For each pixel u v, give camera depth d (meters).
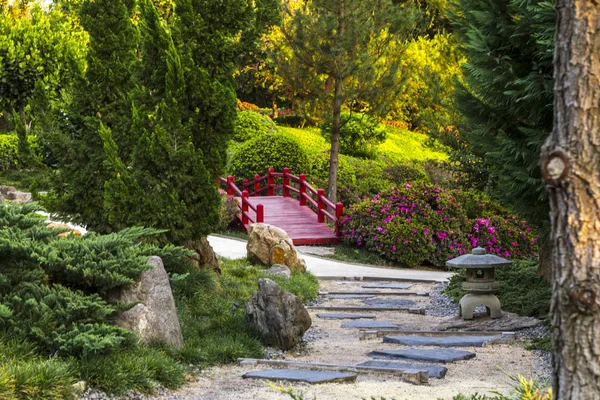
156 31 10.61
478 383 6.94
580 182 3.14
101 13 11.01
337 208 20.20
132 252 7.58
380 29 23.00
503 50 9.81
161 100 10.80
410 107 37.84
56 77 25.12
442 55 21.73
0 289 6.90
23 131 10.77
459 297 12.99
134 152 10.11
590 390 3.13
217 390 6.57
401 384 6.81
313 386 6.69
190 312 9.48
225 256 16.22
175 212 10.04
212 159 10.73
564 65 3.21
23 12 31.11
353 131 31.05
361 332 9.96
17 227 7.51
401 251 17.81
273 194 25.33
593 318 3.13
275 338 8.85
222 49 10.78
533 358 8.17
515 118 10.19
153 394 6.31
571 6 3.18
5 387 5.29
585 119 3.14
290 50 25.25
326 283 15.32
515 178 9.63
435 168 27.92
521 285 11.93
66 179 10.77
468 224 18.61
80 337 6.28
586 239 3.13
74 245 7.45
